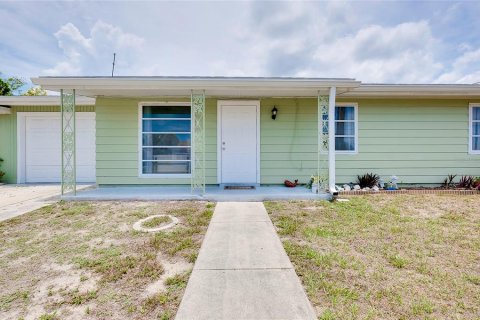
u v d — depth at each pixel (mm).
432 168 7527
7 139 8602
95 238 3670
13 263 2945
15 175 8609
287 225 4168
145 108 7352
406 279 2578
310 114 7438
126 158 7316
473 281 2537
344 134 7527
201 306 2168
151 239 3602
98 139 7254
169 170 7410
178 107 7406
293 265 2875
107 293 2377
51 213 4898
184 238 3645
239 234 3824
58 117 8680
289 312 2092
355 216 4645
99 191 6586
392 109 7480
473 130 7637
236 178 7430
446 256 3080
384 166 7512
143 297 2316
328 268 2797
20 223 4316
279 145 7445
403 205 5402
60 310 2148
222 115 7387
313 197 5996
